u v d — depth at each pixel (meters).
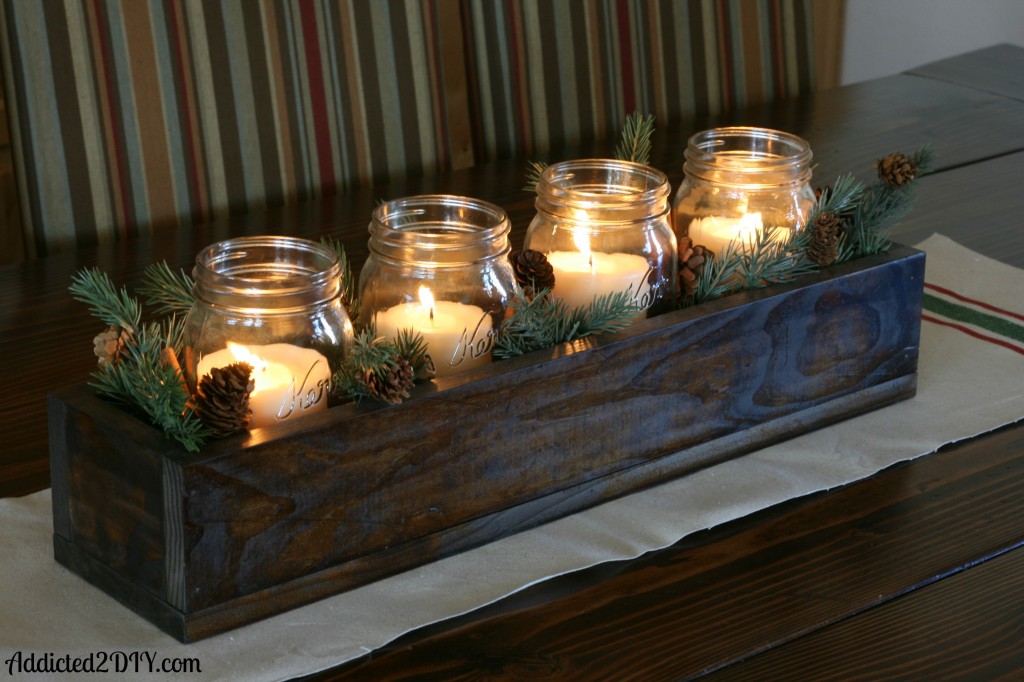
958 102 1.61
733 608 0.67
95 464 0.65
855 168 1.34
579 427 0.76
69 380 0.89
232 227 1.18
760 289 0.85
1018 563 0.73
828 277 0.86
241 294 0.66
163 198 1.33
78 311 1.00
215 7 1.33
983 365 0.99
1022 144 1.47
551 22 1.58
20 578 0.68
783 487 0.80
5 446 0.81
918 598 0.69
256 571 0.65
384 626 0.65
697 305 0.83
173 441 0.63
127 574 0.66
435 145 1.52
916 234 1.22
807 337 0.86
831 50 3.08
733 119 1.53
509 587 0.69
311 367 0.68
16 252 2.06
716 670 0.62
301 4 1.39
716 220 0.90
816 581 0.70
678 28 1.67
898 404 0.93
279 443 0.63
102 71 1.28
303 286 0.67
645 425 0.79
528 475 0.75
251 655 0.62
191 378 0.69
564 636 0.65
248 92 1.36
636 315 0.82
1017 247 1.21
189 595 0.63
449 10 2.41
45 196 1.28
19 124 1.26
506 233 0.75
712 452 0.84
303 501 0.65
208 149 1.35
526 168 1.38
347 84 1.43
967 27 2.78
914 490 0.81
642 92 1.66
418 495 0.70
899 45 2.95
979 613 0.68
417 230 0.78
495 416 0.72
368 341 0.68
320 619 0.66
